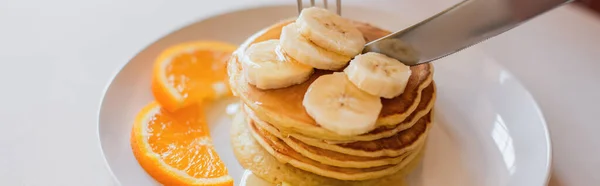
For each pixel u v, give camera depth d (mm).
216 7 565
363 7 536
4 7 548
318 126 396
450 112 469
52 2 560
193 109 464
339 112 391
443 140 455
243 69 424
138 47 519
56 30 529
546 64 512
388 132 407
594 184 441
